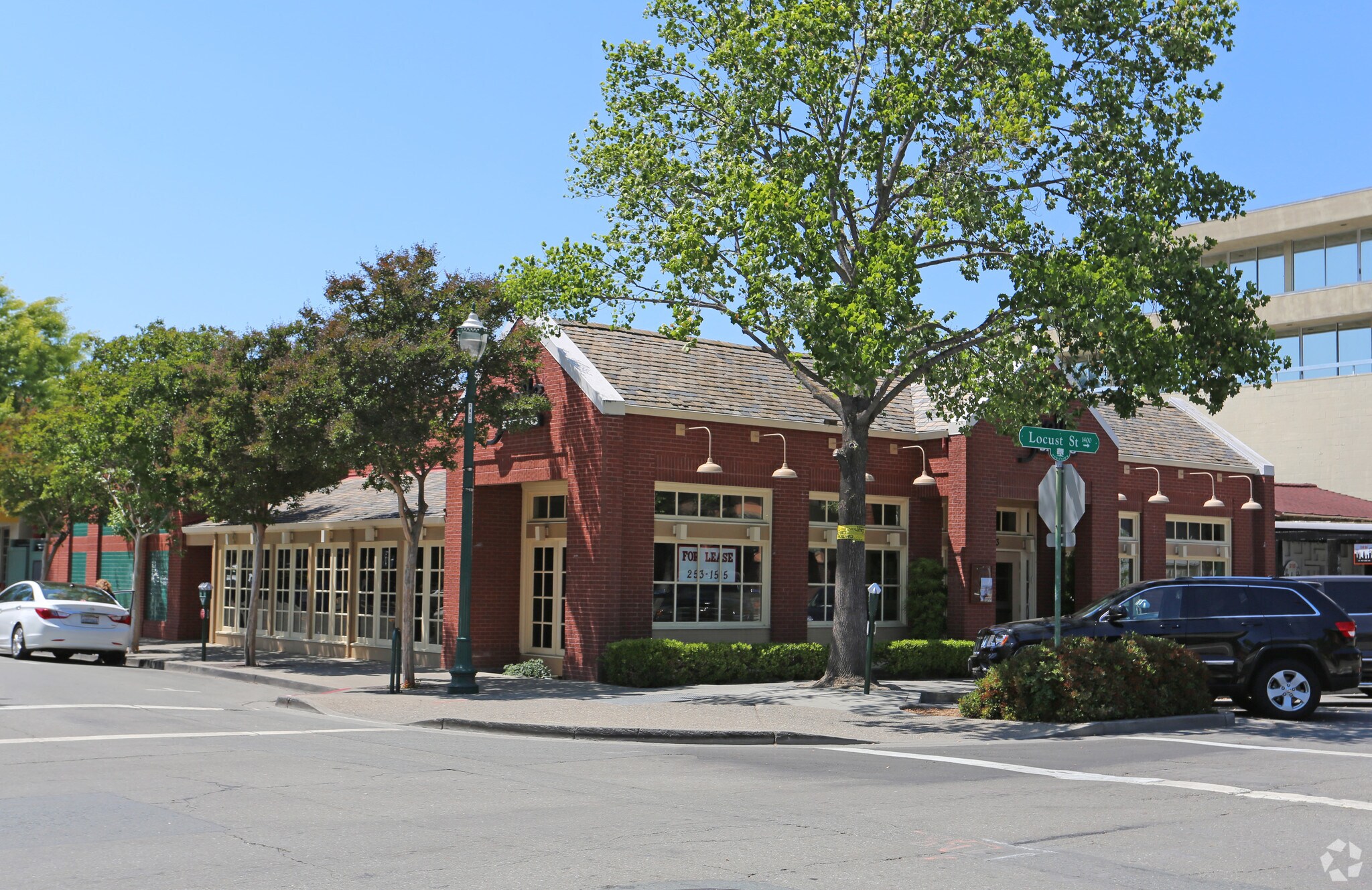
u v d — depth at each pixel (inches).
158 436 1004.6
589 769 445.1
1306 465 1724.9
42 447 1299.2
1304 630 664.4
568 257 768.9
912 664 907.4
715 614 887.1
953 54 725.3
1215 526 1216.2
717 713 631.8
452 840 308.5
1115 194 717.3
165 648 1200.2
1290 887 271.4
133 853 290.8
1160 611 679.1
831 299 628.7
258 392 871.1
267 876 269.3
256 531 963.3
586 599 836.6
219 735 526.9
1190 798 388.2
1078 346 687.7
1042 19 740.7
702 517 885.2
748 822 338.6
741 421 896.9
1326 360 1779.0
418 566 999.0
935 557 999.0
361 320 800.3
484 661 917.2
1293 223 1798.7
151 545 1401.3
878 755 504.4
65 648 986.1
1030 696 618.8
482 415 823.1
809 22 692.7
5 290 2018.9
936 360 739.4
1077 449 645.3
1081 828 335.6
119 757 453.4
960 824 339.9
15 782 394.0
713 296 751.1
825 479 949.8
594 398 837.8
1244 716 668.7
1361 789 407.8
